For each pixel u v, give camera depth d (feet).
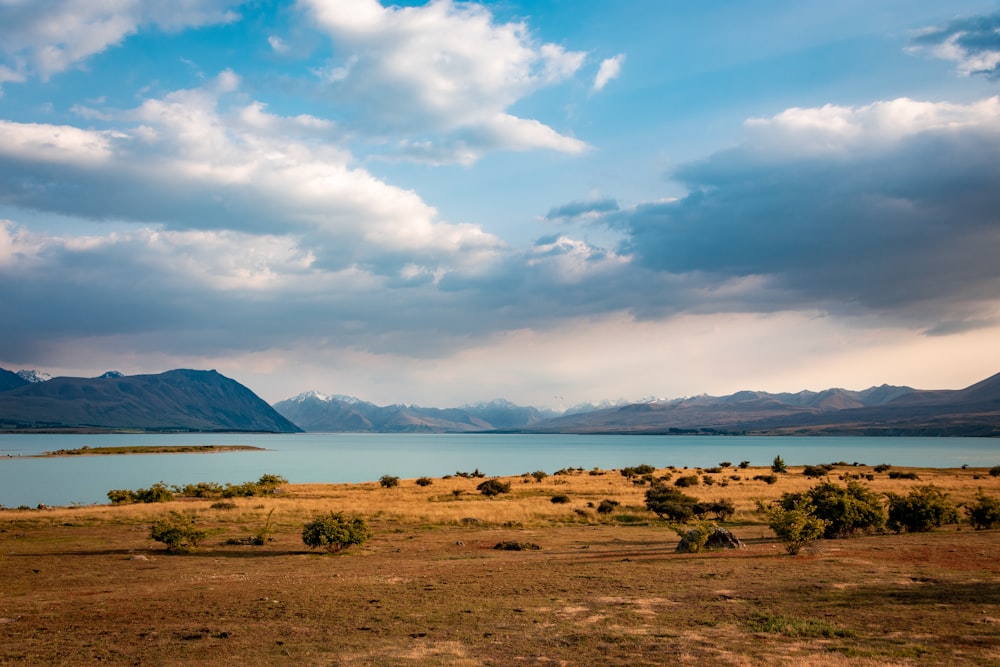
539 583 74.02
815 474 320.09
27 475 431.02
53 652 48.32
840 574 74.84
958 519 124.36
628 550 108.47
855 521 116.88
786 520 94.73
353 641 50.39
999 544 99.45
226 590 72.59
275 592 70.59
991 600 60.18
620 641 48.93
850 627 51.67
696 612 58.13
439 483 314.76
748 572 78.07
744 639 48.93
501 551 110.42
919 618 54.13
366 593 69.36
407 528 148.66
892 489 226.99
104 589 76.59
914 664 41.73
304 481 427.74
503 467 602.44
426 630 53.57
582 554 104.06
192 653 47.65
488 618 57.41
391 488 280.31
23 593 74.84
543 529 147.23
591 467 591.37
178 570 91.09
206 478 426.10
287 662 45.06
